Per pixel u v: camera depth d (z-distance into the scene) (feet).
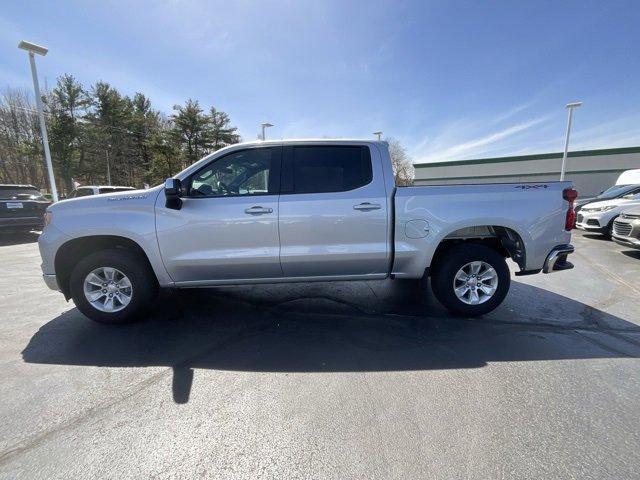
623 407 7.75
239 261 11.91
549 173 98.48
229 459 6.35
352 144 12.35
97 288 12.36
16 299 15.47
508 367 9.50
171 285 12.25
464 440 6.74
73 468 6.15
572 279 18.61
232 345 10.94
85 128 104.68
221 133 127.85
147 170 125.39
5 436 6.93
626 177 43.57
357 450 6.52
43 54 46.98
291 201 11.82
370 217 12.01
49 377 9.09
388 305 14.40
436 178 115.14
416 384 8.71
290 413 7.62
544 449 6.50
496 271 12.67
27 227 32.63
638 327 12.24
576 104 71.46
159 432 7.04
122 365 9.72
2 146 128.98
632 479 5.85
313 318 13.08
